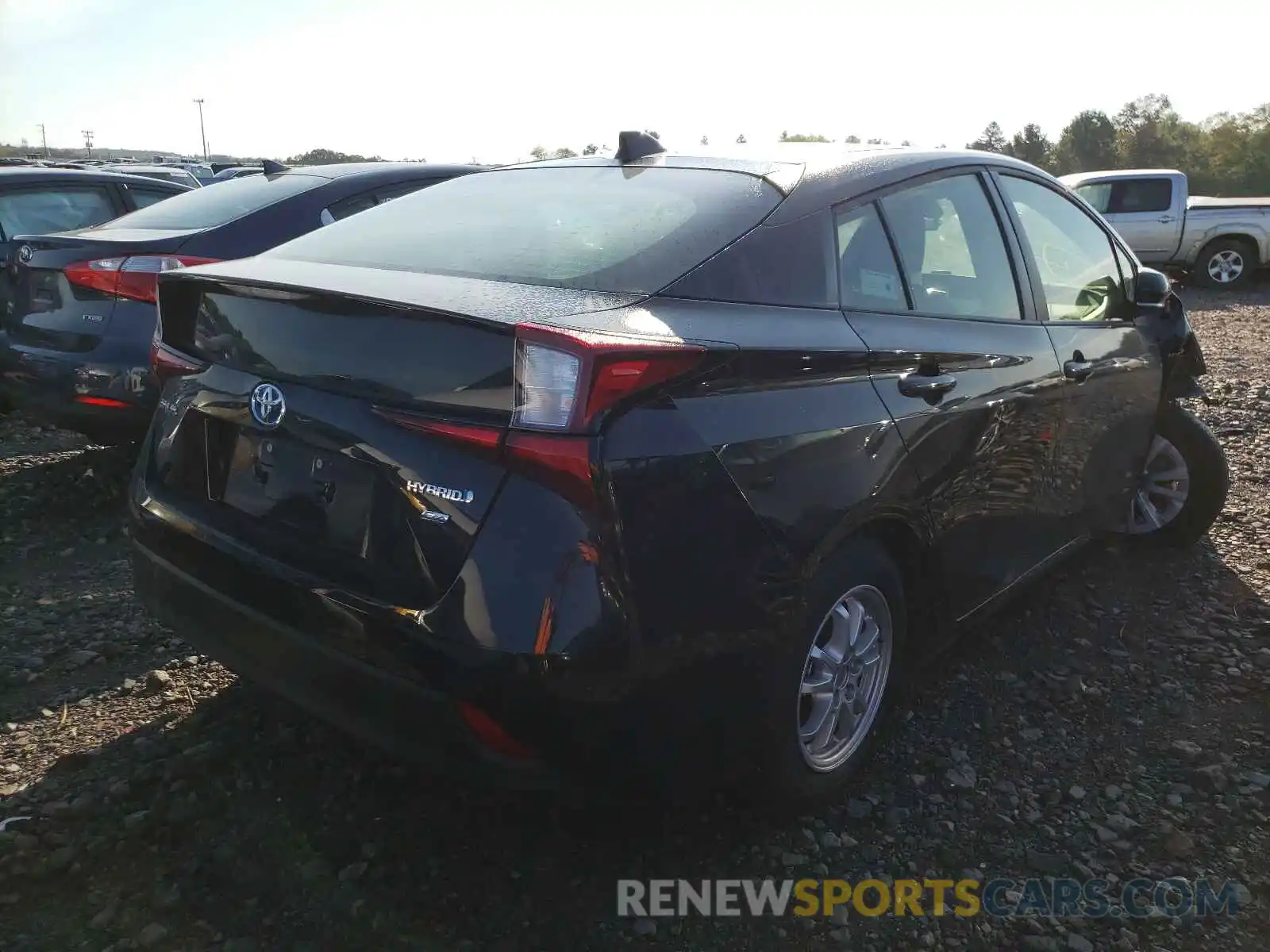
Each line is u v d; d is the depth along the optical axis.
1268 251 14.57
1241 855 2.52
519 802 2.62
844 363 2.43
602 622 1.93
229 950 2.10
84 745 2.83
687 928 2.24
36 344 4.61
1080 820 2.64
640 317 2.10
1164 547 4.41
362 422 2.08
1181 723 3.11
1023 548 3.32
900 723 3.08
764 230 2.46
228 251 4.80
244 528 2.35
